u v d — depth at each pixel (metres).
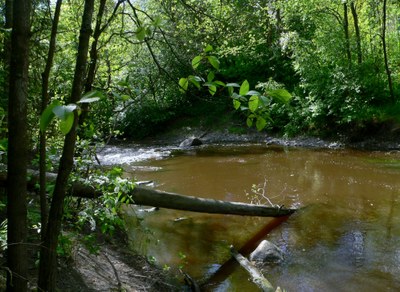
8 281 2.61
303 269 5.72
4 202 5.17
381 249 6.30
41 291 2.84
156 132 21.22
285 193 9.75
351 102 15.54
